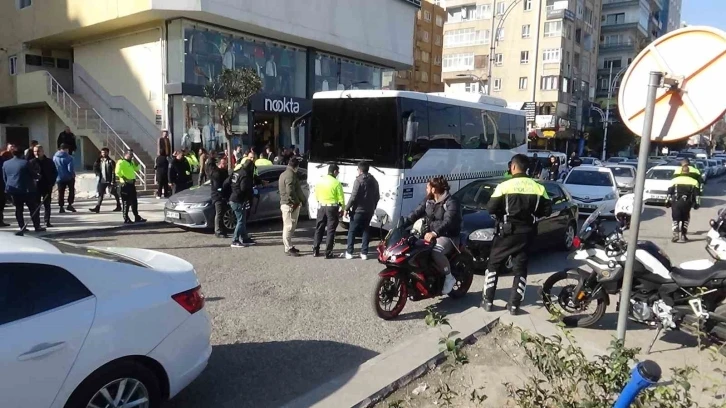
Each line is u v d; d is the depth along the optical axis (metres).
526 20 55.72
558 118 53.56
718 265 5.25
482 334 5.70
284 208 9.41
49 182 10.95
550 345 3.26
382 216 10.32
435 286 6.49
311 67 24.80
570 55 56.53
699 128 3.69
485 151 13.51
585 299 6.03
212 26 20.19
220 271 8.17
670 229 14.09
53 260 3.21
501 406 4.00
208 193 11.63
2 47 24.97
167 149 17.61
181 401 4.12
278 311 6.35
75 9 20.89
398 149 10.20
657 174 21.00
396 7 28.08
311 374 4.65
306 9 22.55
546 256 10.33
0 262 3.02
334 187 9.24
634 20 69.50
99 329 3.18
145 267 3.68
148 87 20.39
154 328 3.45
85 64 23.08
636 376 2.12
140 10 18.27
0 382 2.80
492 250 6.45
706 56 3.65
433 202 7.04
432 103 11.16
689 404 2.91
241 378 4.54
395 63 29.19
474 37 59.44
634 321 5.89
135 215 12.05
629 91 4.10
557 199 10.55
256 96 21.61
